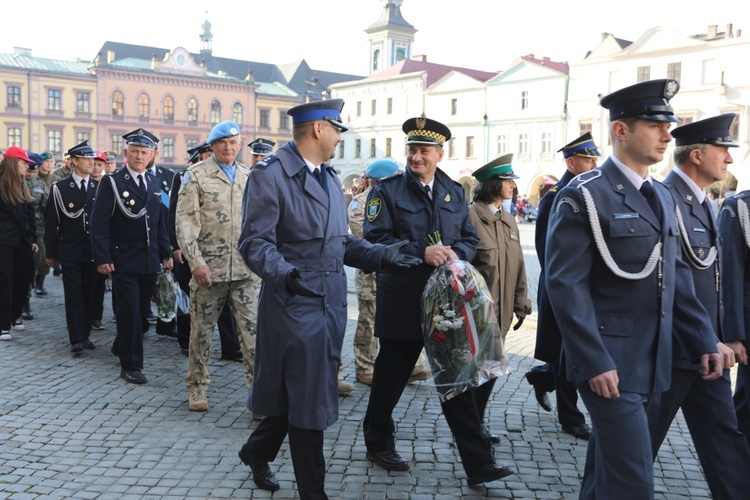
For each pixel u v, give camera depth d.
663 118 3.11
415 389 6.23
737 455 3.64
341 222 3.85
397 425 5.27
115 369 6.81
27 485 4.13
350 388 6.00
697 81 44.12
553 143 51.19
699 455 3.75
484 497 4.07
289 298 3.62
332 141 3.83
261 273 3.52
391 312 4.36
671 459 4.73
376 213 4.37
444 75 58.97
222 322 7.23
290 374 3.61
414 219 4.35
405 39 94.75
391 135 62.09
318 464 3.66
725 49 42.94
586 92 49.19
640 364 3.13
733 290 4.14
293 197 3.68
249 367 5.61
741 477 3.62
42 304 10.69
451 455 4.71
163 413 5.48
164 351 7.65
